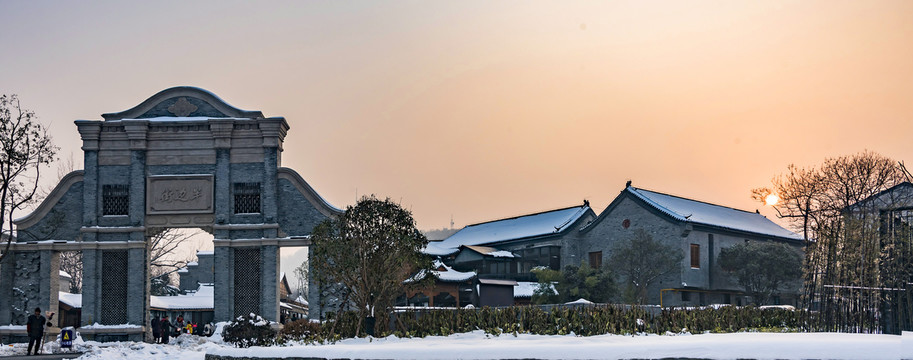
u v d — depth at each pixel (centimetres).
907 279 2198
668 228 7944
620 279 7850
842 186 5006
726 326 2712
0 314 4325
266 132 4412
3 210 4109
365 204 3075
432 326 2912
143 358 3089
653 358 1341
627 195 8356
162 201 4381
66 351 3634
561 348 1447
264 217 4369
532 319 2628
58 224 4394
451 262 9112
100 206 4400
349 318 3088
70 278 7269
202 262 8206
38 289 4350
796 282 8256
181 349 3500
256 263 4353
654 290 7788
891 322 2206
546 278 7594
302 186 4409
